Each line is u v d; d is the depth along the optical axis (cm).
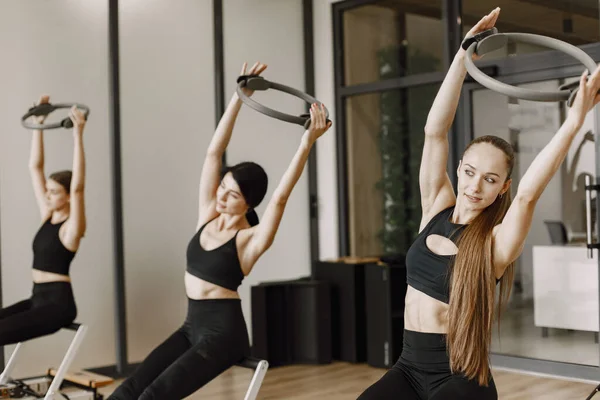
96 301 559
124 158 575
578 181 527
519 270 563
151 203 590
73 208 454
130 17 581
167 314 598
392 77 645
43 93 541
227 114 352
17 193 529
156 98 595
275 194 331
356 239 677
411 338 257
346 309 614
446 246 252
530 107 552
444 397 237
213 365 325
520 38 245
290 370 592
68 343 548
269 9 675
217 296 339
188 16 617
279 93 679
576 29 527
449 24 599
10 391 442
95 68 564
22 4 530
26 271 532
